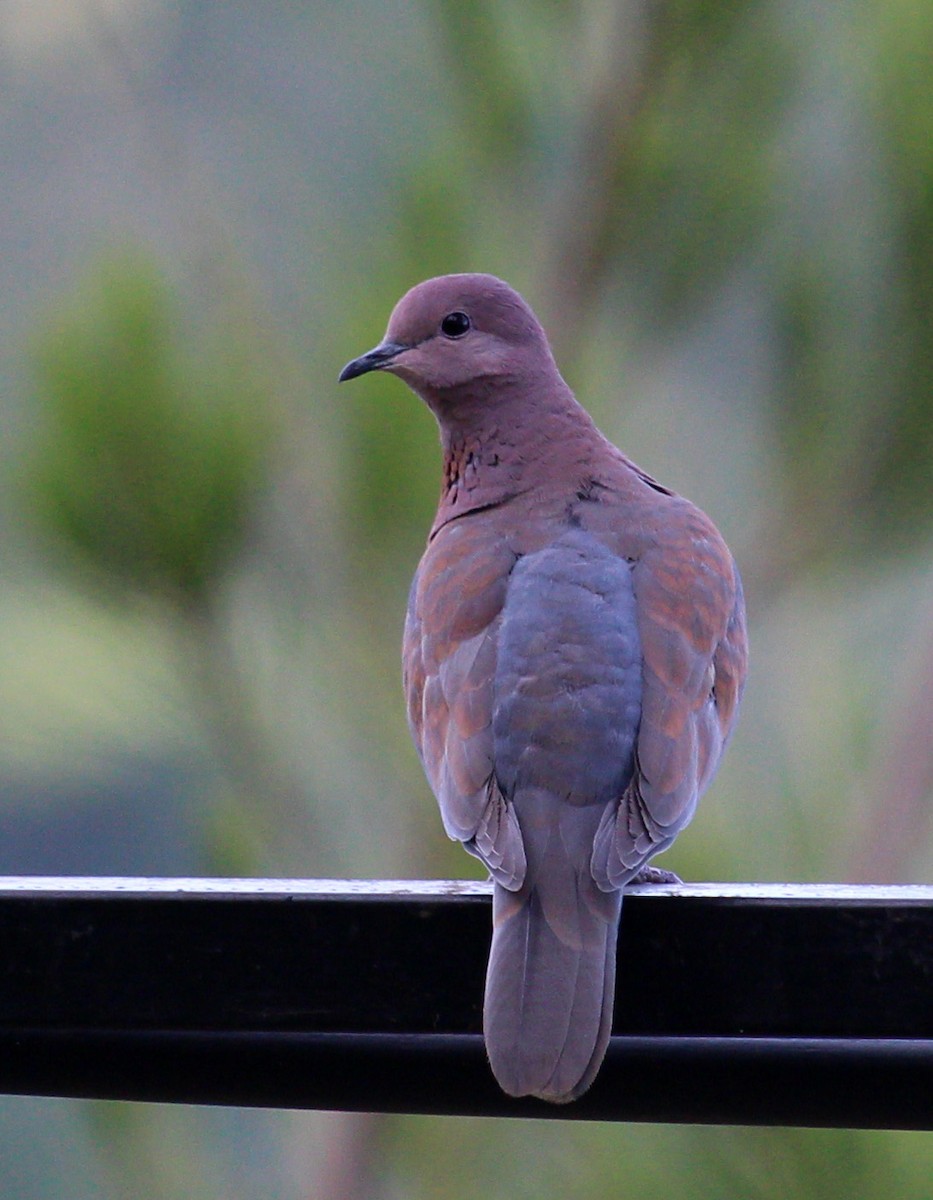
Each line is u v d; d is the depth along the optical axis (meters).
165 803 17.05
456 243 11.57
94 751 11.91
